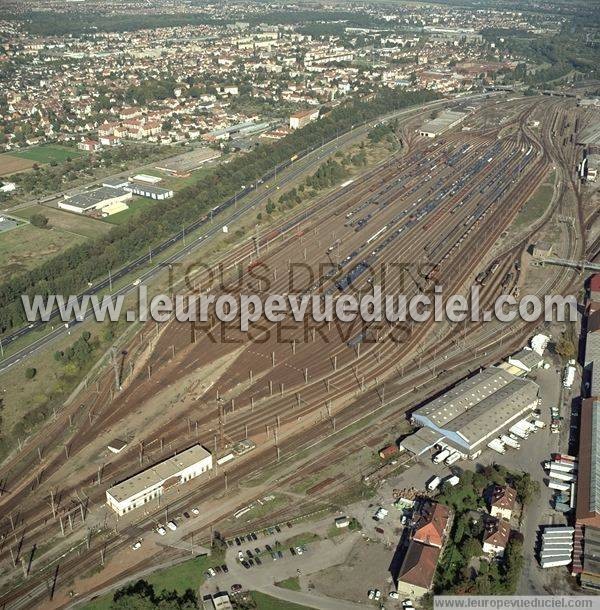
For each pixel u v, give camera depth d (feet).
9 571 604.90
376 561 611.47
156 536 641.40
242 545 630.33
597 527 626.23
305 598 573.74
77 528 650.84
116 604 549.95
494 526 631.97
